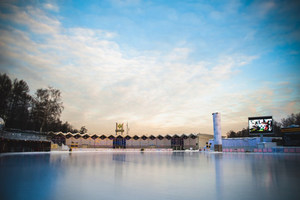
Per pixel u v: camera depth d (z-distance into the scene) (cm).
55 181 718
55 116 5644
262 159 2117
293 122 7294
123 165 1355
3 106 4766
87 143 5691
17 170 999
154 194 550
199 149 6019
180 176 870
